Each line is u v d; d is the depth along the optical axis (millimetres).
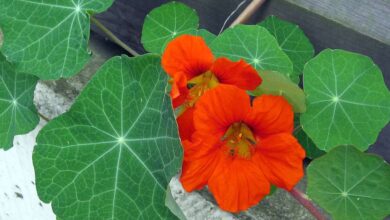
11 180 566
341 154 348
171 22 418
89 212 352
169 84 337
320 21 400
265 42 369
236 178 328
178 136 317
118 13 486
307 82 367
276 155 321
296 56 411
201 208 438
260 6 418
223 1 434
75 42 380
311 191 361
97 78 346
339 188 358
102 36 504
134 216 349
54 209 353
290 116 317
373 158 345
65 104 468
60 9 384
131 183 351
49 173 354
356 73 363
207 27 455
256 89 347
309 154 402
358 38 392
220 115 320
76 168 354
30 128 417
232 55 373
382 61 391
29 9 385
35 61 383
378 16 380
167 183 334
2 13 384
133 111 350
